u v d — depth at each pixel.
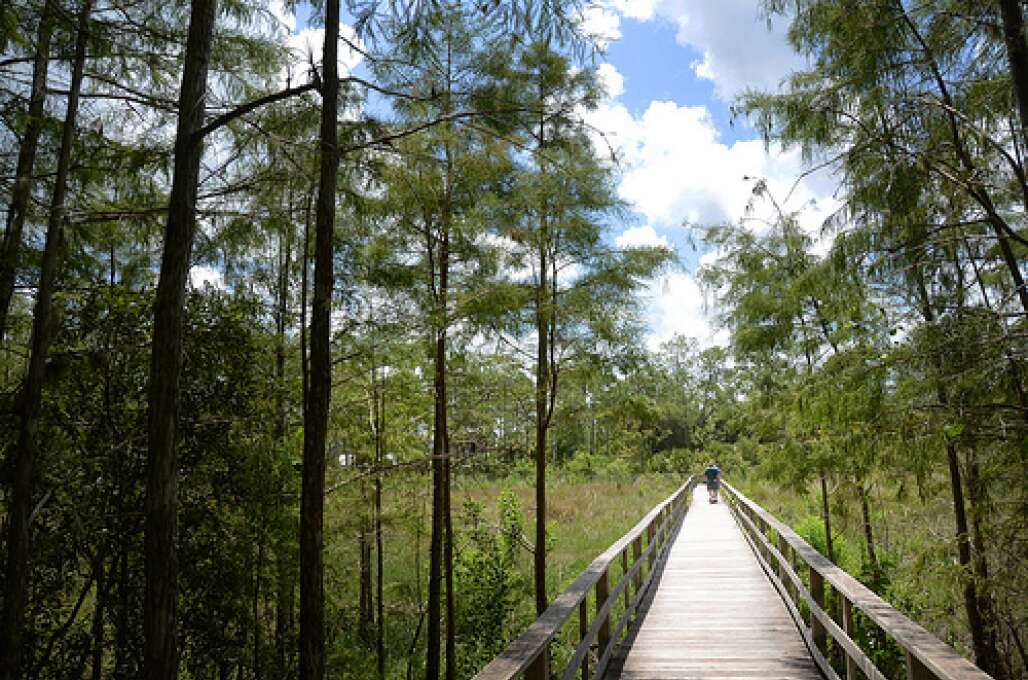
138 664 6.34
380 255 8.47
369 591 10.84
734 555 13.42
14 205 5.77
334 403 9.39
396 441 10.18
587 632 5.41
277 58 6.59
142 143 6.40
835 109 5.63
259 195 5.75
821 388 6.57
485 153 8.15
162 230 6.70
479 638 9.80
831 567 5.73
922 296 6.04
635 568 8.56
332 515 9.16
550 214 9.12
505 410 10.38
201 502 6.76
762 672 6.08
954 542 6.01
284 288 8.78
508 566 10.38
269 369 7.83
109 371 6.58
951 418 5.12
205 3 4.73
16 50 6.11
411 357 7.97
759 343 10.68
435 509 8.75
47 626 6.32
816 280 6.46
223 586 6.77
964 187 4.94
